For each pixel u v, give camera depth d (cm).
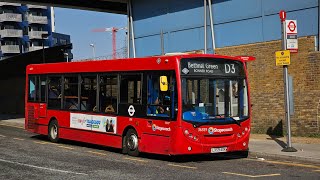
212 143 1215
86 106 1559
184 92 1195
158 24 2505
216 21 2133
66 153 1423
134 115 1342
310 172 1059
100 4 3052
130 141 1361
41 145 1650
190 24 2291
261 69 1823
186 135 1184
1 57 8650
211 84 1239
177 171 1075
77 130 1595
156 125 1256
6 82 4072
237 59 1298
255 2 1939
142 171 1073
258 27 1927
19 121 2928
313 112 1639
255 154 1342
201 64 1230
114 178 976
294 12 1769
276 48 1769
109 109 1451
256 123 1839
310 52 1647
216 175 1016
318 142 1516
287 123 1352
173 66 1209
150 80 1290
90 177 989
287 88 1353
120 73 1405
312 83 1641
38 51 3594
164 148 1227
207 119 1213
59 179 969
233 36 2047
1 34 8756
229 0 2064
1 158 1298
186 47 2317
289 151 1334
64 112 1673
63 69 1688
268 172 1061
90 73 1543
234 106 1272
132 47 2688
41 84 1822
